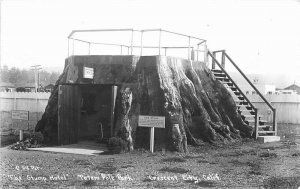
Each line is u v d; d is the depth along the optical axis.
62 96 14.64
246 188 8.05
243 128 15.72
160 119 12.60
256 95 27.22
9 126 20.28
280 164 10.49
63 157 11.95
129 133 13.16
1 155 12.20
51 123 15.44
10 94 26.30
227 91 16.31
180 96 14.48
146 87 14.12
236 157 11.72
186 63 15.80
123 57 14.88
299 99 25.64
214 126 14.64
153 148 12.91
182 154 12.33
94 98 17.28
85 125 17.08
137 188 8.11
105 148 13.88
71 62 15.56
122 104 13.80
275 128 16.50
